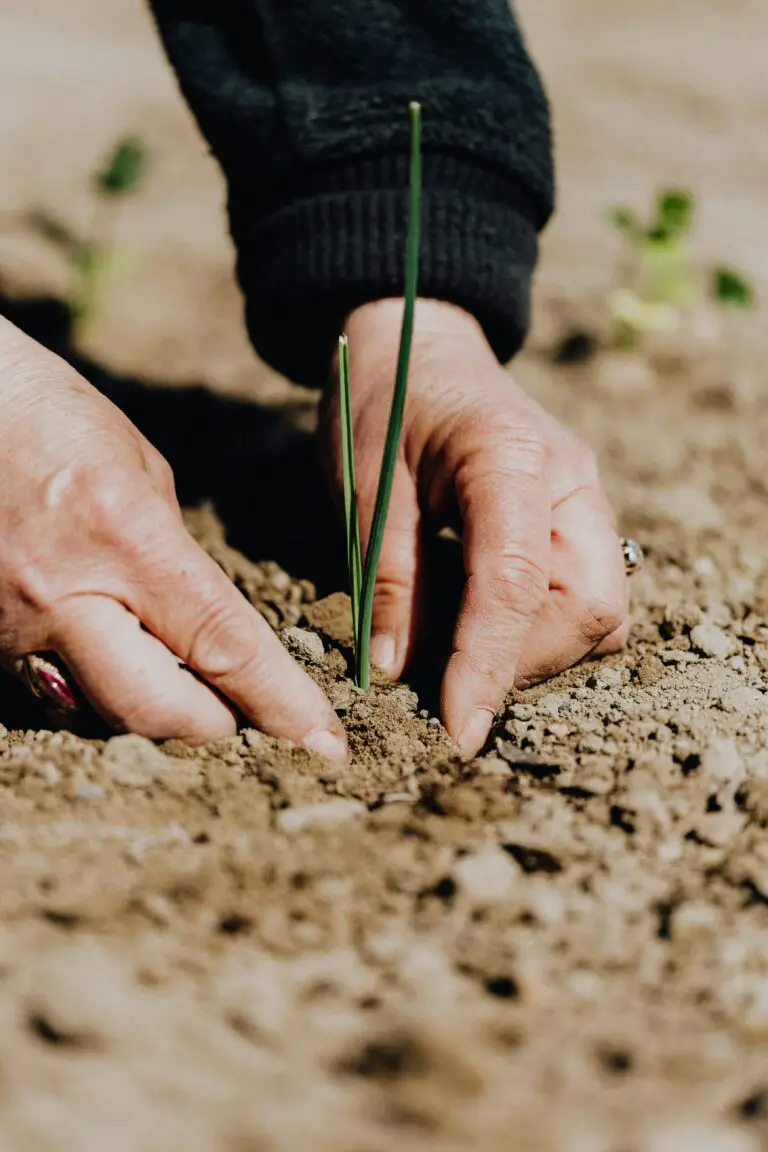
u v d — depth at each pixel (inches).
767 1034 26.4
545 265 57.3
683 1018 26.5
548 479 31.1
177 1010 26.3
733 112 80.2
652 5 101.7
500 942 27.2
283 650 29.8
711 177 70.2
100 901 27.4
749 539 37.8
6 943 26.8
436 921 27.5
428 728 30.5
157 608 29.2
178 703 29.3
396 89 33.6
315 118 33.6
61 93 80.4
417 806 29.0
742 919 27.7
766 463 41.3
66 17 99.9
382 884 27.9
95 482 29.2
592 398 45.5
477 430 31.2
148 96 80.6
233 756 29.5
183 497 37.2
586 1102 25.7
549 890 27.9
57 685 29.5
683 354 48.8
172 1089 25.6
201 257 57.6
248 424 41.3
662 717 30.7
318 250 33.8
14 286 49.7
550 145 34.7
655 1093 25.8
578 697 31.4
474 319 34.5
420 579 31.9
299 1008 26.4
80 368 43.2
